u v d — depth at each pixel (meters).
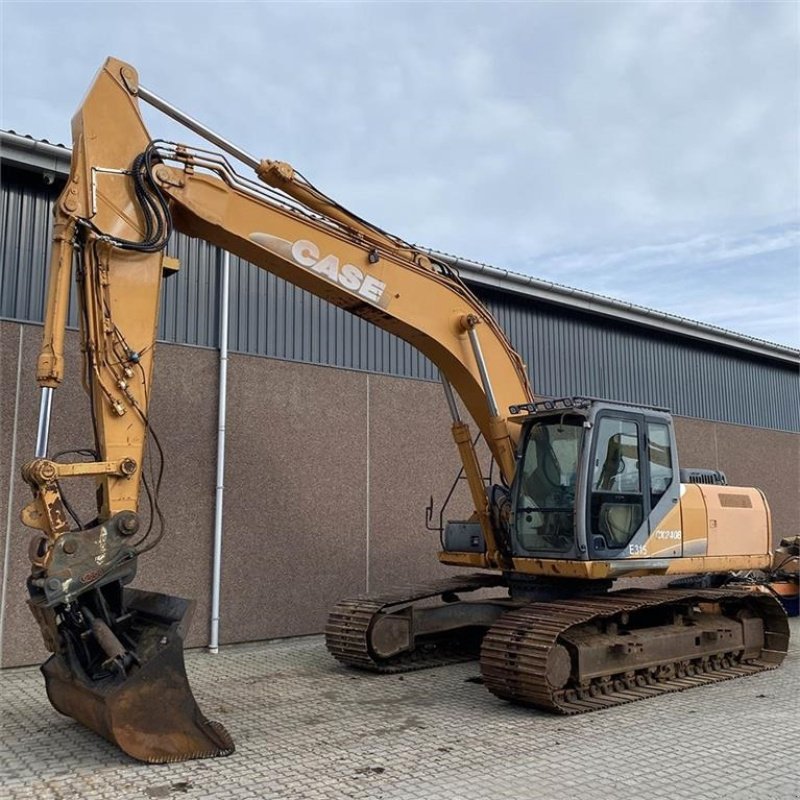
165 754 5.28
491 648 6.85
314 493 10.46
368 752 5.58
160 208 5.94
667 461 8.45
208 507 9.55
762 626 9.20
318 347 10.76
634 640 7.59
